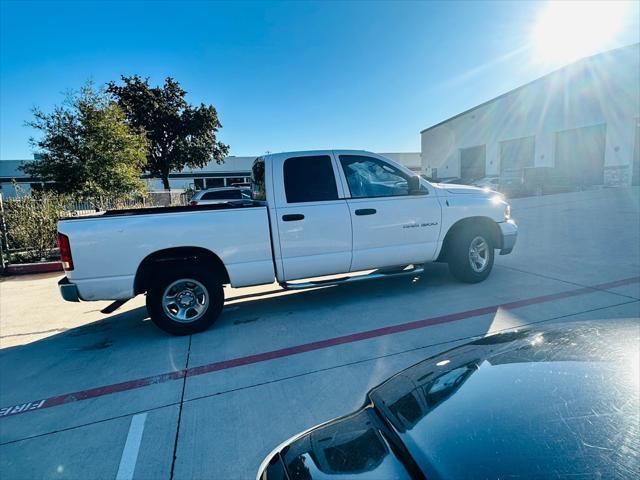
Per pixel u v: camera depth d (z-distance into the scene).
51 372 3.74
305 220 4.64
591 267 6.18
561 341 1.71
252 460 2.35
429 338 3.90
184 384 3.32
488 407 1.29
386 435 1.33
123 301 4.70
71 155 16.44
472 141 30.12
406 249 5.15
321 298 5.54
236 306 5.45
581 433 1.10
